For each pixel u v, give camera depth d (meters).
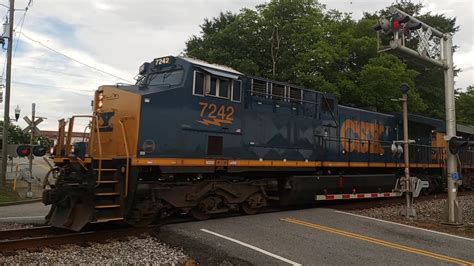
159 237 8.83
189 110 10.48
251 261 7.08
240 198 11.58
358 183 15.25
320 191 13.86
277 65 29.27
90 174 8.89
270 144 12.38
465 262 7.44
